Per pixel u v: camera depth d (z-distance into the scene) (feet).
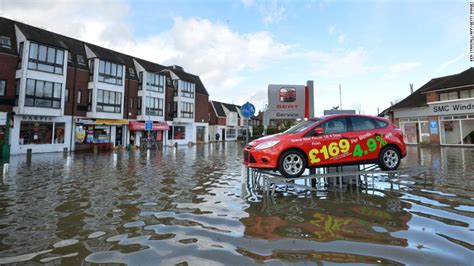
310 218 14.55
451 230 12.51
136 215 16.10
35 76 68.44
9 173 34.65
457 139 75.25
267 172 22.68
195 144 125.49
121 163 46.62
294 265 9.52
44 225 14.43
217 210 16.81
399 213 15.11
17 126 66.44
